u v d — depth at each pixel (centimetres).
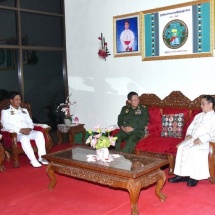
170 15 461
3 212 303
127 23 512
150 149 411
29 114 525
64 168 341
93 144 333
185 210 294
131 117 460
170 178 375
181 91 463
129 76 523
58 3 612
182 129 426
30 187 371
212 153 359
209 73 432
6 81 552
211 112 384
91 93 586
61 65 630
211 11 420
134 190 284
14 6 547
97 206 311
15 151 454
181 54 455
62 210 304
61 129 581
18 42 553
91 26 569
